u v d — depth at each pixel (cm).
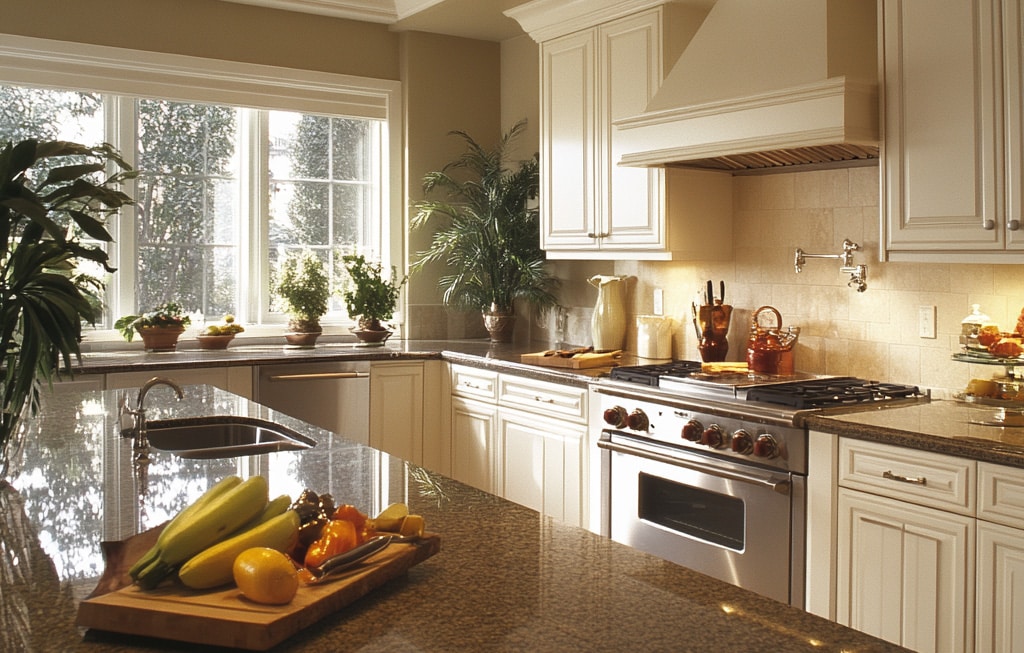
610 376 389
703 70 361
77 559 151
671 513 344
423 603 131
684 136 353
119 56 475
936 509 254
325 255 552
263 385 459
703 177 405
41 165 473
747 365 380
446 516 178
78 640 117
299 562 138
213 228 521
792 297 387
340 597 124
